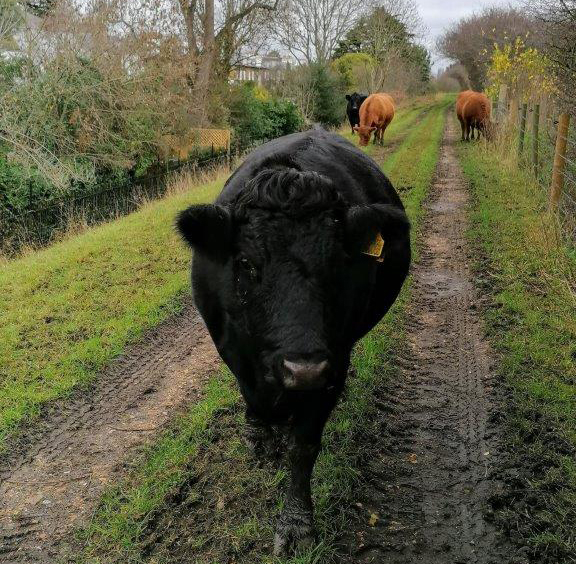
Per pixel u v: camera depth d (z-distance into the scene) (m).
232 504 3.76
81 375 5.38
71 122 14.51
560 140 8.70
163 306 6.92
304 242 2.78
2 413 4.79
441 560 3.34
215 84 22.69
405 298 6.87
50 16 14.48
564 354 5.34
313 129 4.90
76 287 7.39
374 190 4.16
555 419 4.44
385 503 3.77
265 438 4.20
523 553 3.35
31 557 3.48
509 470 3.99
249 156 4.27
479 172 14.23
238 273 2.91
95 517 3.76
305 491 3.46
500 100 18.94
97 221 13.05
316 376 2.62
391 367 5.34
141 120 15.54
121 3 15.32
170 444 4.39
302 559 3.25
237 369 3.30
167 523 3.62
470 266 7.92
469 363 5.45
